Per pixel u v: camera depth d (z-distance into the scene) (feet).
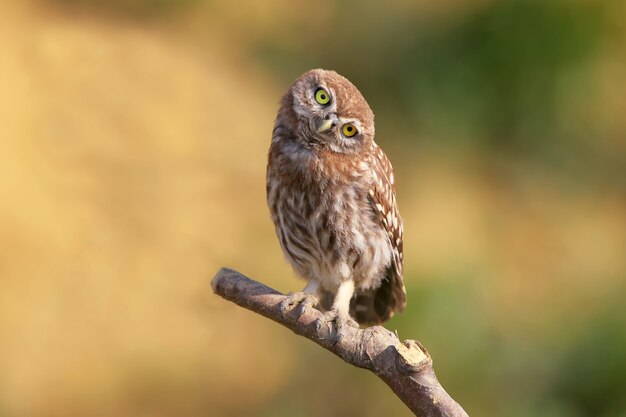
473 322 45.50
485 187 59.93
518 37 63.05
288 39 65.36
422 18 64.34
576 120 63.31
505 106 62.64
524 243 57.16
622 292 53.16
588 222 59.77
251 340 47.80
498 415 45.03
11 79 54.34
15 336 46.24
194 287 49.55
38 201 50.44
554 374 47.26
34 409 45.29
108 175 53.16
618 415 46.52
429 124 61.62
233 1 66.33
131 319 48.08
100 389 46.16
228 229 53.06
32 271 48.29
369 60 63.57
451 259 49.93
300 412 45.16
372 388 45.06
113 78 57.52
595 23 63.98
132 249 50.44
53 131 53.36
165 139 56.24
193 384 46.80
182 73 60.18
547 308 52.75
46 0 61.52
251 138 58.80
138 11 63.87
